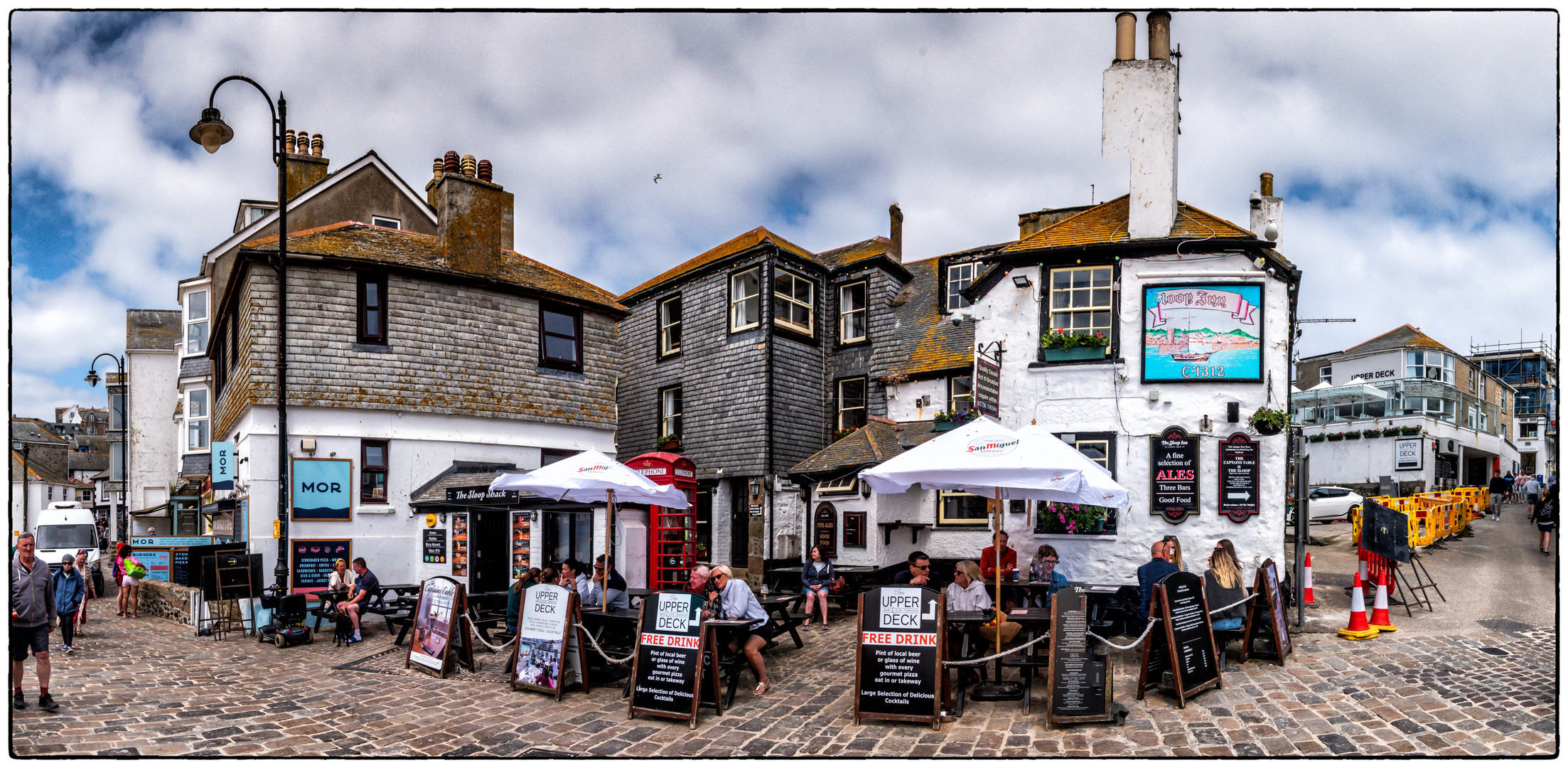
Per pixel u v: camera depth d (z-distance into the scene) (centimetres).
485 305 1836
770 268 2080
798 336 2156
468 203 1827
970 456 878
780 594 1319
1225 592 917
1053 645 765
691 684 818
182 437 2662
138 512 3008
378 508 1661
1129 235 1384
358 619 1278
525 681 944
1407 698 791
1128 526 1355
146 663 1118
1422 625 1105
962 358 1927
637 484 1086
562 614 938
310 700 918
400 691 955
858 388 2203
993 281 1473
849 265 2231
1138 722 757
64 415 7044
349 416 1655
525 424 1873
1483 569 1568
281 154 1397
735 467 2098
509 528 1673
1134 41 1412
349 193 2406
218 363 2197
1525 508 3053
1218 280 1342
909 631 799
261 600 1360
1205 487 1324
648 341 2433
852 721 803
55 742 748
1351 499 2608
